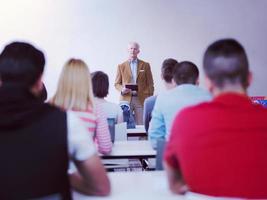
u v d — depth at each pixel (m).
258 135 1.18
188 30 6.33
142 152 2.44
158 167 1.75
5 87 1.12
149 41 6.27
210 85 1.28
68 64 2.15
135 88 5.26
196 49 6.37
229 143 1.17
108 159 2.50
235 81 1.23
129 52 5.67
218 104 1.23
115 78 6.23
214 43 1.29
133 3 6.20
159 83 6.32
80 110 2.12
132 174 1.64
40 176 1.09
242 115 1.20
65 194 1.16
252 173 1.16
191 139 1.21
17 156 1.08
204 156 1.18
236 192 1.16
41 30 6.06
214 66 1.23
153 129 2.31
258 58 6.50
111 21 6.18
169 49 6.32
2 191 1.07
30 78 1.17
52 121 1.13
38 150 1.09
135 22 6.22
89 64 6.20
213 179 1.17
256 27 6.44
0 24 5.98
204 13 6.34
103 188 1.31
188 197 1.26
